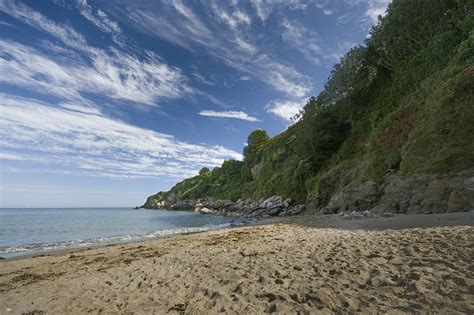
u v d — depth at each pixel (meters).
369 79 47.81
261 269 7.29
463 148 17.78
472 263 5.30
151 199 168.75
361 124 42.25
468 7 32.09
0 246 20.20
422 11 39.72
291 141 69.62
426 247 6.75
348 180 31.78
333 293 5.09
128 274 9.00
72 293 7.57
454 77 21.44
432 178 18.73
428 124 21.44
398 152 24.41
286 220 28.89
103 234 28.09
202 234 20.44
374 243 8.30
